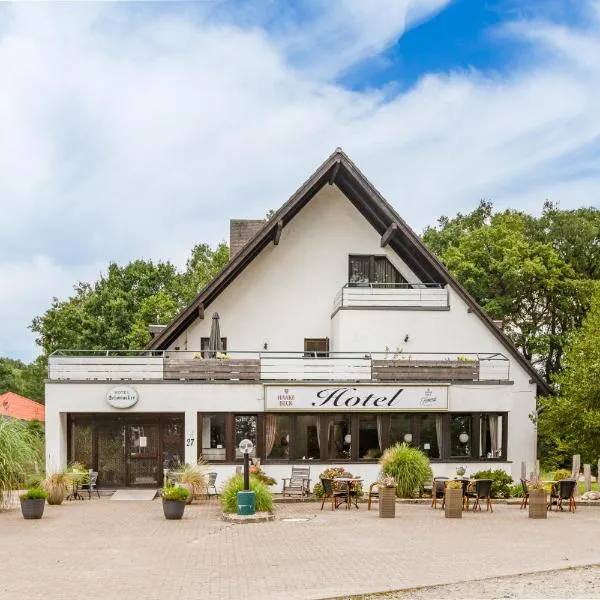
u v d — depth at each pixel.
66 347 57.41
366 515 21.02
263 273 32.16
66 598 10.98
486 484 22.17
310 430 27.83
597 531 17.73
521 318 48.78
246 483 20.00
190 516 20.92
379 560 13.88
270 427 27.69
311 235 32.41
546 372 49.25
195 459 27.31
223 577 12.38
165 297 55.62
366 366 28.08
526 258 46.03
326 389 27.62
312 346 32.09
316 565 13.40
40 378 63.97
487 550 14.97
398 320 30.86
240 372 27.69
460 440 28.30
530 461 31.81
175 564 13.66
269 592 11.16
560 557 14.11
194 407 27.48
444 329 31.05
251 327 31.92
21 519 20.25
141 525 19.05
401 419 28.08
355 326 30.62
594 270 49.16
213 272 56.72
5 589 11.64
